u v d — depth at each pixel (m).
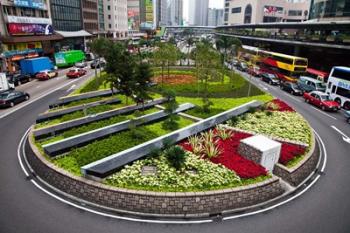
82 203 12.89
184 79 42.31
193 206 12.37
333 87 33.25
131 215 12.20
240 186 13.13
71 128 19.73
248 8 113.50
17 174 15.39
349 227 11.98
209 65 36.03
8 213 12.18
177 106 21.97
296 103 33.88
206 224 11.86
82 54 65.69
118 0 101.88
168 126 20.41
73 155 15.69
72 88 38.31
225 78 44.47
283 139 18.88
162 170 14.19
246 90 35.78
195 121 22.22
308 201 13.83
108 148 16.42
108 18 98.25
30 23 52.53
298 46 55.19
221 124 21.00
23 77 41.88
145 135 18.44
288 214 12.73
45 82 43.00
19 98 30.39
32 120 24.69
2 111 27.53
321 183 15.64
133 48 83.50
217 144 17.56
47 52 60.28
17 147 19.02
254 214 12.64
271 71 51.34
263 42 71.75
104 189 12.60
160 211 12.32
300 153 17.05
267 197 13.70
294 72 44.12
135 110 24.06
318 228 11.86
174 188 12.78
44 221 11.73
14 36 48.91
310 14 66.94
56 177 14.00
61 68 58.12
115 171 13.79
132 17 127.12
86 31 81.12
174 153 14.48
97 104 25.66
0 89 34.22
